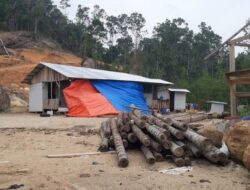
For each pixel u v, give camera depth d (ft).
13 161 27.25
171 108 114.21
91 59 267.18
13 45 262.88
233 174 23.00
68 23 344.69
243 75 40.93
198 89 145.59
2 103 95.09
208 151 25.25
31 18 312.91
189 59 290.56
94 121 61.46
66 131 45.78
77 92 81.00
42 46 280.51
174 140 28.32
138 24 328.49
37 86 96.02
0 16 312.29
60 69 88.69
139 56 289.94
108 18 330.75
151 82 100.83
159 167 25.05
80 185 20.65
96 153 29.89
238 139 25.36
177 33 300.81
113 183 21.04
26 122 59.36
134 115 39.14
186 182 21.13
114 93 85.30
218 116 57.26
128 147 31.60
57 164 26.17
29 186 20.53
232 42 47.34
